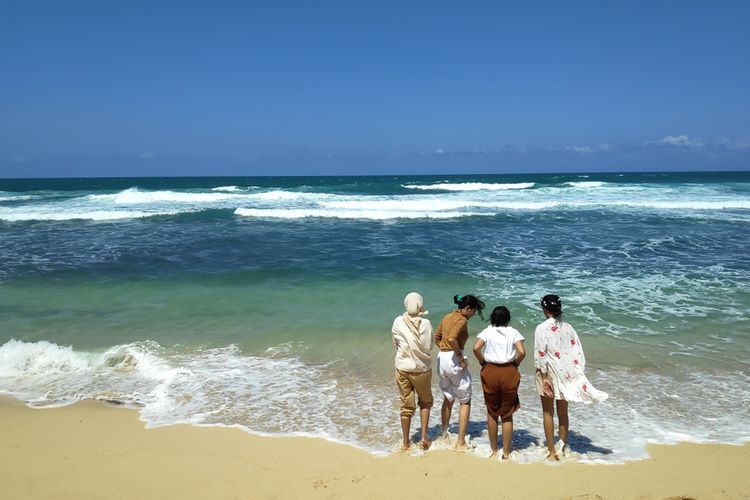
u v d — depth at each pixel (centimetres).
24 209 2662
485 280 1107
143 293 1023
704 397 554
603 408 530
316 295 1005
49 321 852
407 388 444
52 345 700
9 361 656
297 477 405
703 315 847
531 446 454
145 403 555
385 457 436
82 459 436
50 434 483
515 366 429
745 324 799
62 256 1398
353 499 372
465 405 454
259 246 1552
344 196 3516
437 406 552
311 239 1689
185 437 476
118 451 449
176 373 636
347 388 592
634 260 1306
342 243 1606
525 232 1816
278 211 2384
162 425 502
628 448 449
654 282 1071
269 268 1238
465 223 2094
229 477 405
